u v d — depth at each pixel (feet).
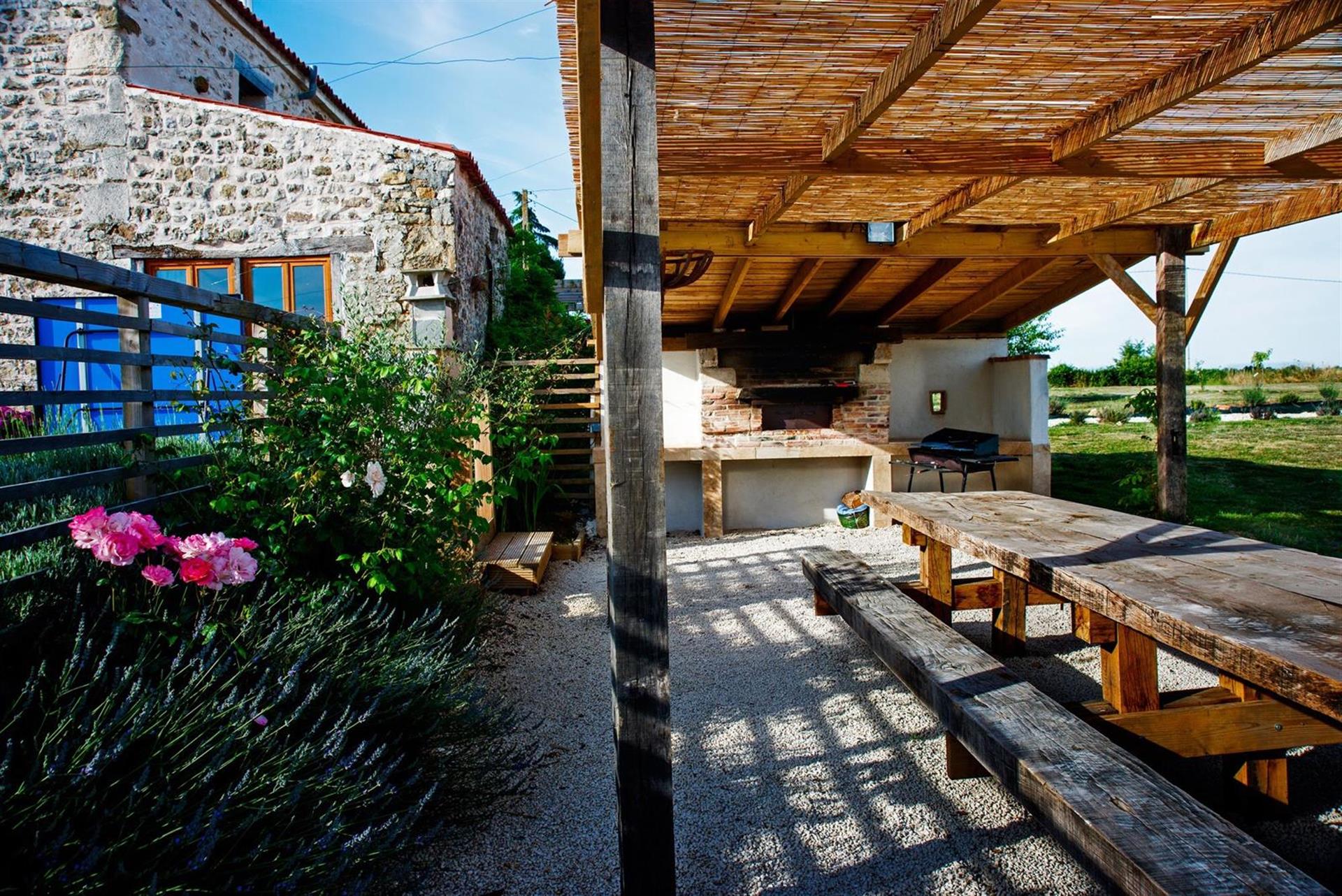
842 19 7.99
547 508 25.59
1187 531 10.78
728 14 7.91
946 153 11.83
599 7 5.98
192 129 23.49
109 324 9.92
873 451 25.16
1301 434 37.55
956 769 8.90
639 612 6.17
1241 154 12.08
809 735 10.24
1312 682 5.29
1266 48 8.19
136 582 8.71
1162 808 5.21
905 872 7.30
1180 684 11.37
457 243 23.98
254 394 12.98
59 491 8.98
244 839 5.91
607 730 10.49
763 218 15.84
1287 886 4.36
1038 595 13.47
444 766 8.31
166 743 6.14
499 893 7.02
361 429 11.60
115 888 5.00
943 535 11.85
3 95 23.35
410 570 11.05
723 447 24.67
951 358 27.20
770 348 24.90
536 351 28.84
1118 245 19.15
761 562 20.76
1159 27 8.34
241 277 23.77
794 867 7.41
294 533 10.82
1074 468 32.40
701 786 8.98
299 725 7.54
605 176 6.08
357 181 23.52
